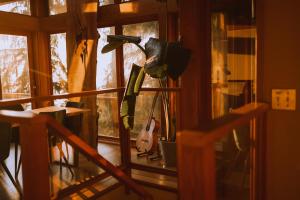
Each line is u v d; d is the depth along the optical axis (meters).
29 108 4.86
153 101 3.96
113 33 4.55
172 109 3.64
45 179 1.13
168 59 1.64
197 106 1.71
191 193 0.82
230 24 3.32
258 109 1.37
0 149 2.44
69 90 4.54
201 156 0.79
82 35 4.34
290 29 1.53
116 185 2.63
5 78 4.94
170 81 3.67
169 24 3.75
